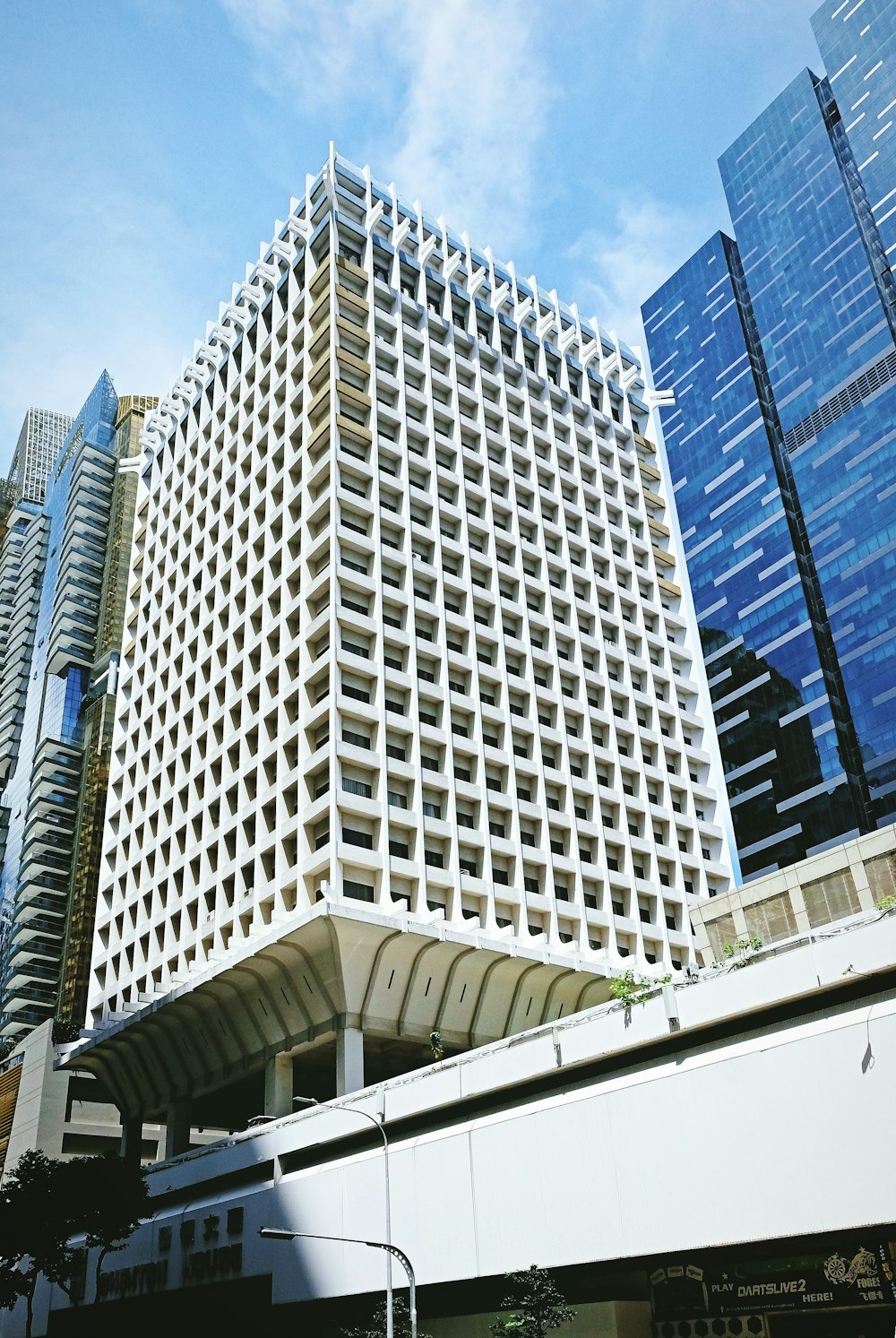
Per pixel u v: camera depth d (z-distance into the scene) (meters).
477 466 86.25
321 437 77.12
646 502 102.94
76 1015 128.25
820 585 132.88
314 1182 53.75
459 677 76.38
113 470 176.50
